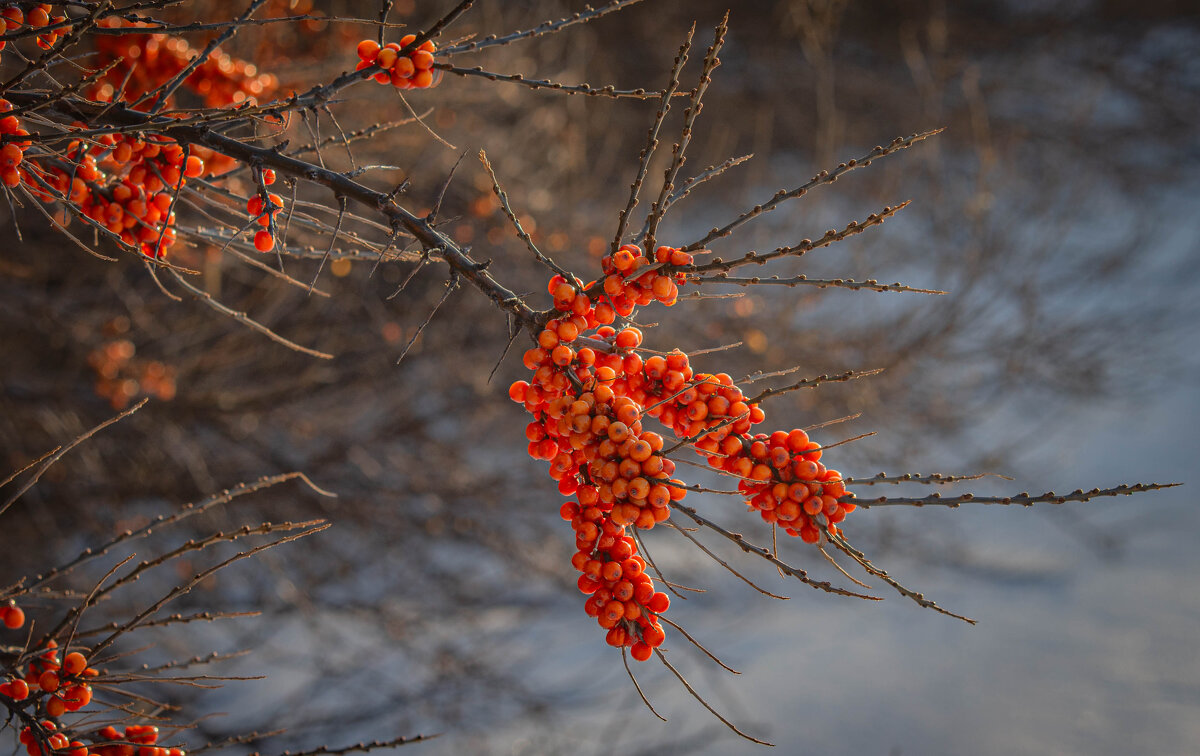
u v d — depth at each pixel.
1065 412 9.04
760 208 1.67
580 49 7.11
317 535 6.14
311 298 5.78
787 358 6.18
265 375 6.27
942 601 7.46
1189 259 11.22
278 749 5.27
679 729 5.96
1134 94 13.89
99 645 1.98
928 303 7.13
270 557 5.62
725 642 6.91
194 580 1.98
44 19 1.91
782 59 11.67
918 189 8.95
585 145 6.86
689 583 7.34
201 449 5.99
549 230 5.77
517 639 6.68
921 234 8.03
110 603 5.32
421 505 6.52
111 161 2.29
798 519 1.58
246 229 2.03
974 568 7.84
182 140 1.92
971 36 13.66
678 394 1.59
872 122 12.28
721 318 5.98
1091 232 10.75
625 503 1.52
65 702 1.93
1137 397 9.48
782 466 1.57
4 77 3.03
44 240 5.25
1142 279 10.57
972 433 8.68
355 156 4.64
